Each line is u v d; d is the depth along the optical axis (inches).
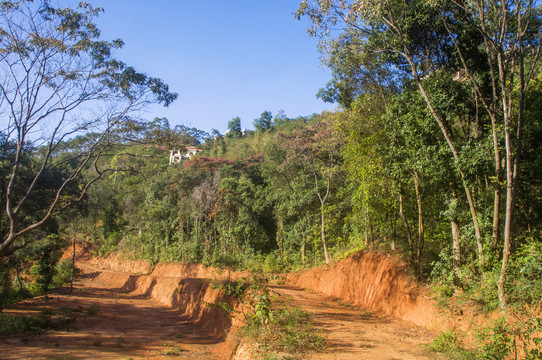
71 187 900.0
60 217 974.4
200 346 559.2
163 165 2682.1
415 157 488.1
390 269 665.0
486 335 305.7
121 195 2405.3
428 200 623.2
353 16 476.4
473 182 487.8
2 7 568.4
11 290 1126.4
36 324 660.1
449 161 461.7
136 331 701.9
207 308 762.8
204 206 1749.5
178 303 1013.2
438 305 463.8
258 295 423.5
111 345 553.6
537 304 309.7
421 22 478.6
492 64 406.9
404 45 474.3
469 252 498.0
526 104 470.6
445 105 453.1
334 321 531.5
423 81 518.0
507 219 371.2
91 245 2628.0
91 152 679.7
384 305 628.4
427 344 393.4
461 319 407.2
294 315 468.4
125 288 1626.5
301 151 1288.1
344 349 362.0
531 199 449.7
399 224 751.1
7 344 517.7
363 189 690.2
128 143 742.5
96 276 2052.2
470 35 470.9
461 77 505.7
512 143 432.8
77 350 501.4
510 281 354.6
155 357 482.0
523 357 290.2
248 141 3427.7
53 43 611.8
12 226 571.5
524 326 278.8
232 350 470.0
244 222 1657.2
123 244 2313.0
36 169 840.3
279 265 1429.6
